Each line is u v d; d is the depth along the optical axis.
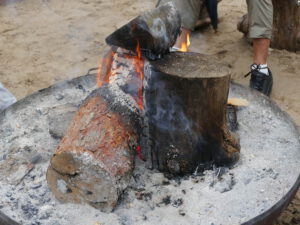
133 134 1.58
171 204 1.50
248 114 1.91
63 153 1.45
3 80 2.91
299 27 3.10
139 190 1.55
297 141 1.75
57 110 1.87
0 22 3.80
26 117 1.90
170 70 1.50
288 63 3.03
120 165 1.48
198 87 1.48
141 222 1.44
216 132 1.58
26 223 1.43
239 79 2.84
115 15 3.92
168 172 1.62
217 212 1.47
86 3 4.21
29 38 3.51
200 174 1.62
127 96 1.62
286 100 2.66
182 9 2.54
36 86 2.85
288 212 1.93
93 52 3.27
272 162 1.65
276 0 3.03
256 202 1.50
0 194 1.53
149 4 4.16
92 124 1.53
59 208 1.49
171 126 1.55
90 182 1.46
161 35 1.50
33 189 1.55
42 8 4.11
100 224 1.43
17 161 1.66
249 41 3.29
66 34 3.57
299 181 1.55
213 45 3.30
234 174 1.61
